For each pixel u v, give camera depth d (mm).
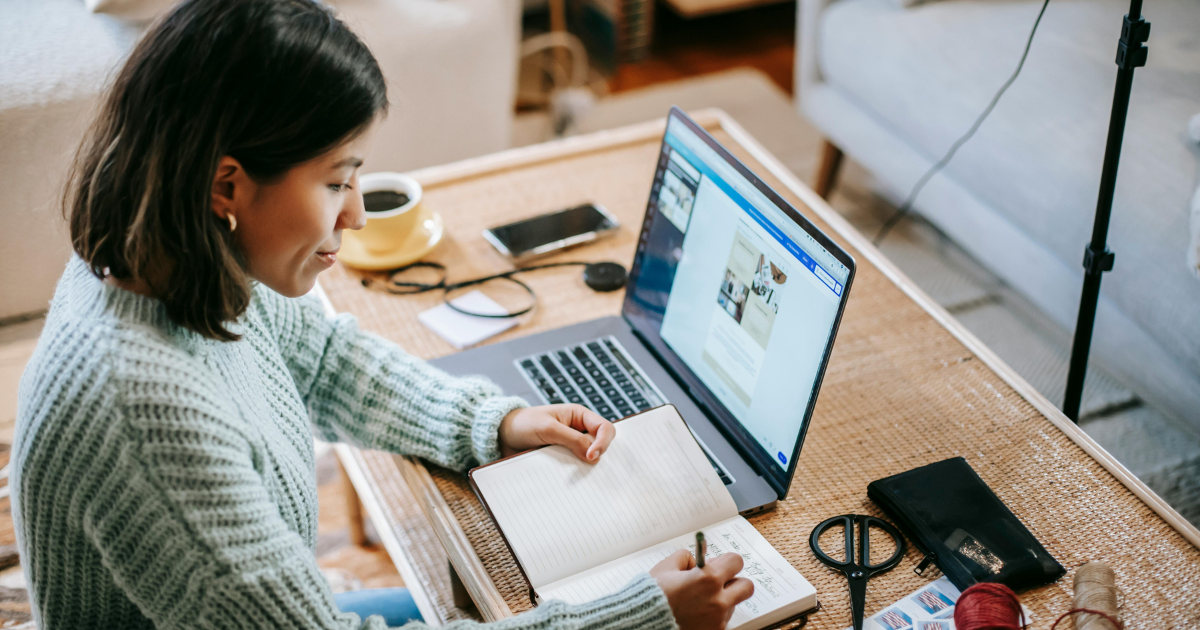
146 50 560
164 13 574
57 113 1591
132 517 579
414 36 1881
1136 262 1407
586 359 1029
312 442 816
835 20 2035
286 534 635
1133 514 830
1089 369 1731
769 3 3236
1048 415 948
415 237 1232
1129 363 1485
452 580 945
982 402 974
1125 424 1597
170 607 606
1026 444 915
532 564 759
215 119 550
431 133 2008
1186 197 1388
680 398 969
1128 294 1430
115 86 572
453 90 1980
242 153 570
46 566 634
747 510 835
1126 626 723
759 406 861
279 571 612
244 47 547
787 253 819
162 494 572
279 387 785
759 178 857
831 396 988
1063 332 1813
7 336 1694
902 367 1027
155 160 556
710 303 936
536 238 1255
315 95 568
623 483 823
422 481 892
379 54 1851
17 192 1609
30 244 1663
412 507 1097
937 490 829
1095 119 1582
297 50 560
